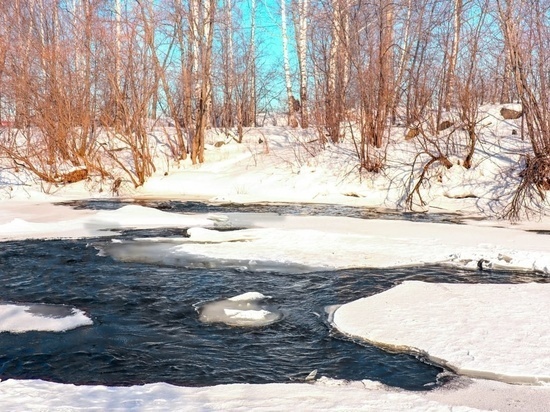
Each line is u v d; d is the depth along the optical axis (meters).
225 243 12.29
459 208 18.77
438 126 22.83
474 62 23.00
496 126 23.59
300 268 10.04
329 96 26.00
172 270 9.95
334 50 25.98
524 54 18.83
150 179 25.52
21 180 24.80
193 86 28.34
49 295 8.36
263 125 38.41
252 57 37.84
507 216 16.70
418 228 14.36
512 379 5.08
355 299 8.06
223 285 8.93
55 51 24.48
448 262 10.35
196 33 27.94
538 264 9.80
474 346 5.86
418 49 28.89
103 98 26.55
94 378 5.33
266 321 7.11
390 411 4.31
